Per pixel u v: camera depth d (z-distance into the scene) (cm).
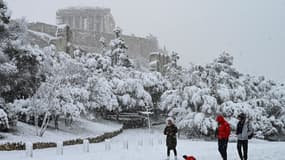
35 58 2550
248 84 5059
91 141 2936
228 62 4781
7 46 2372
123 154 1667
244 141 1212
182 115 4291
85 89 3469
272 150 1630
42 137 2534
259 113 4378
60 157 1602
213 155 1462
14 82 2438
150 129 4797
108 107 4353
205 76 4397
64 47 6038
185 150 1800
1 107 2367
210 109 4050
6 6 2375
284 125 4722
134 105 4956
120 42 6259
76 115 2969
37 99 2686
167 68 7319
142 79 5366
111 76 5194
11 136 2289
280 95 5144
